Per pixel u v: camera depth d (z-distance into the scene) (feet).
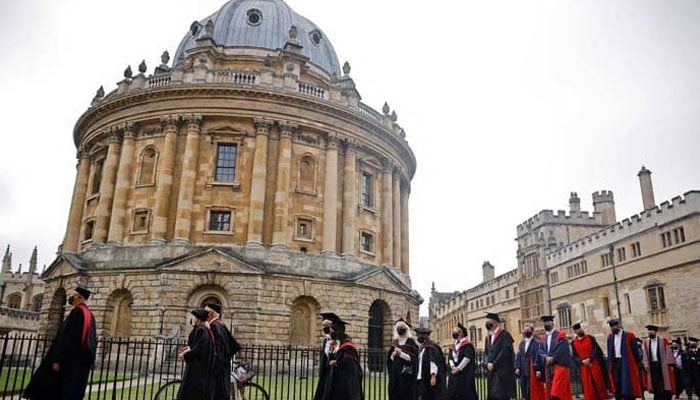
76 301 38.04
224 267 114.21
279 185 125.80
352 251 132.26
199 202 124.16
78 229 140.67
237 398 58.59
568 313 179.32
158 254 117.39
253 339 110.42
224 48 154.61
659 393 60.23
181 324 110.32
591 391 56.18
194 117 127.24
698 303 121.08
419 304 160.56
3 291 265.13
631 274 145.48
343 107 136.36
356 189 141.69
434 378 41.45
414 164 173.17
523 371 58.90
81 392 36.29
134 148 131.54
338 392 36.86
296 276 118.83
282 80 135.13
